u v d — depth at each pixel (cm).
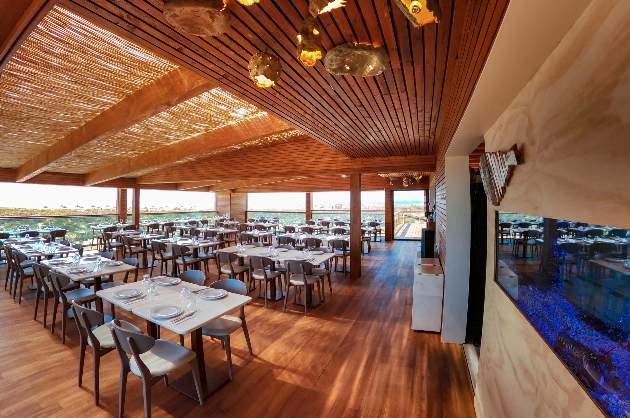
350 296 564
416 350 360
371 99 280
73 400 265
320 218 1490
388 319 454
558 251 119
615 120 83
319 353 352
